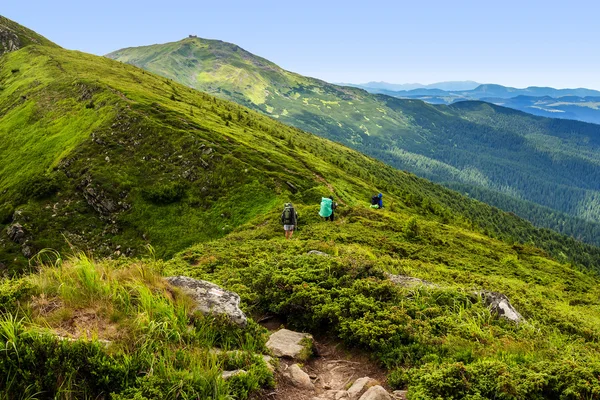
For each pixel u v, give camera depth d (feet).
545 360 26.04
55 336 19.27
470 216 624.18
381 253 90.48
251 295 38.70
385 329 30.48
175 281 30.48
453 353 27.86
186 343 23.34
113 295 24.43
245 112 624.59
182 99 403.95
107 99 287.07
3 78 451.53
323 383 26.11
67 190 212.43
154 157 227.40
